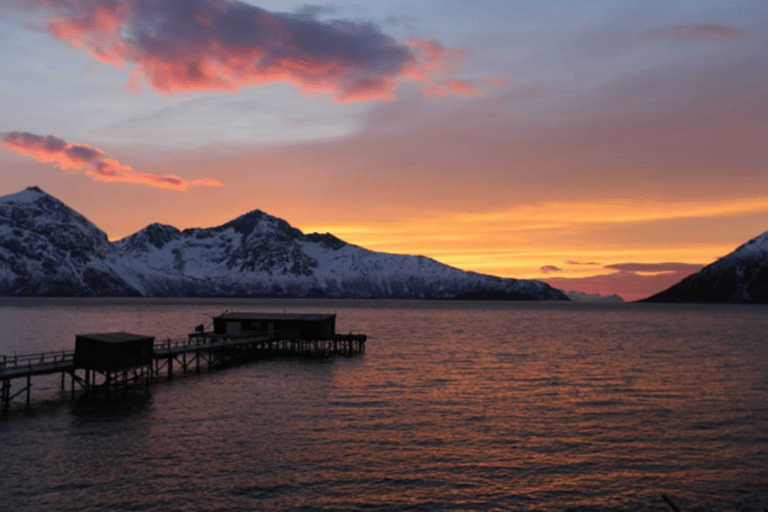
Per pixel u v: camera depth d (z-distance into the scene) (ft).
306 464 126.72
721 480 121.60
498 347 379.96
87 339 185.06
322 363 285.43
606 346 393.50
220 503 106.32
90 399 186.39
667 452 138.51
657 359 315.78
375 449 137.80
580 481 120.37
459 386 220.84
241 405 181.68
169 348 229.86
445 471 124.47
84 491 109.40
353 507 106.52
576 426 160.45
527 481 119.96
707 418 170.60
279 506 106.01
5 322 600.80
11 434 143.95
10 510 100.89
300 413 171.83
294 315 351.87
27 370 171.01
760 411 180.24
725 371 267.59
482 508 107.55
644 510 107.86
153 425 155.12
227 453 132.57
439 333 511.81
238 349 309.22
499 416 171.12
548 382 232.12
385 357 314.35
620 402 192.85
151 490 110.73
